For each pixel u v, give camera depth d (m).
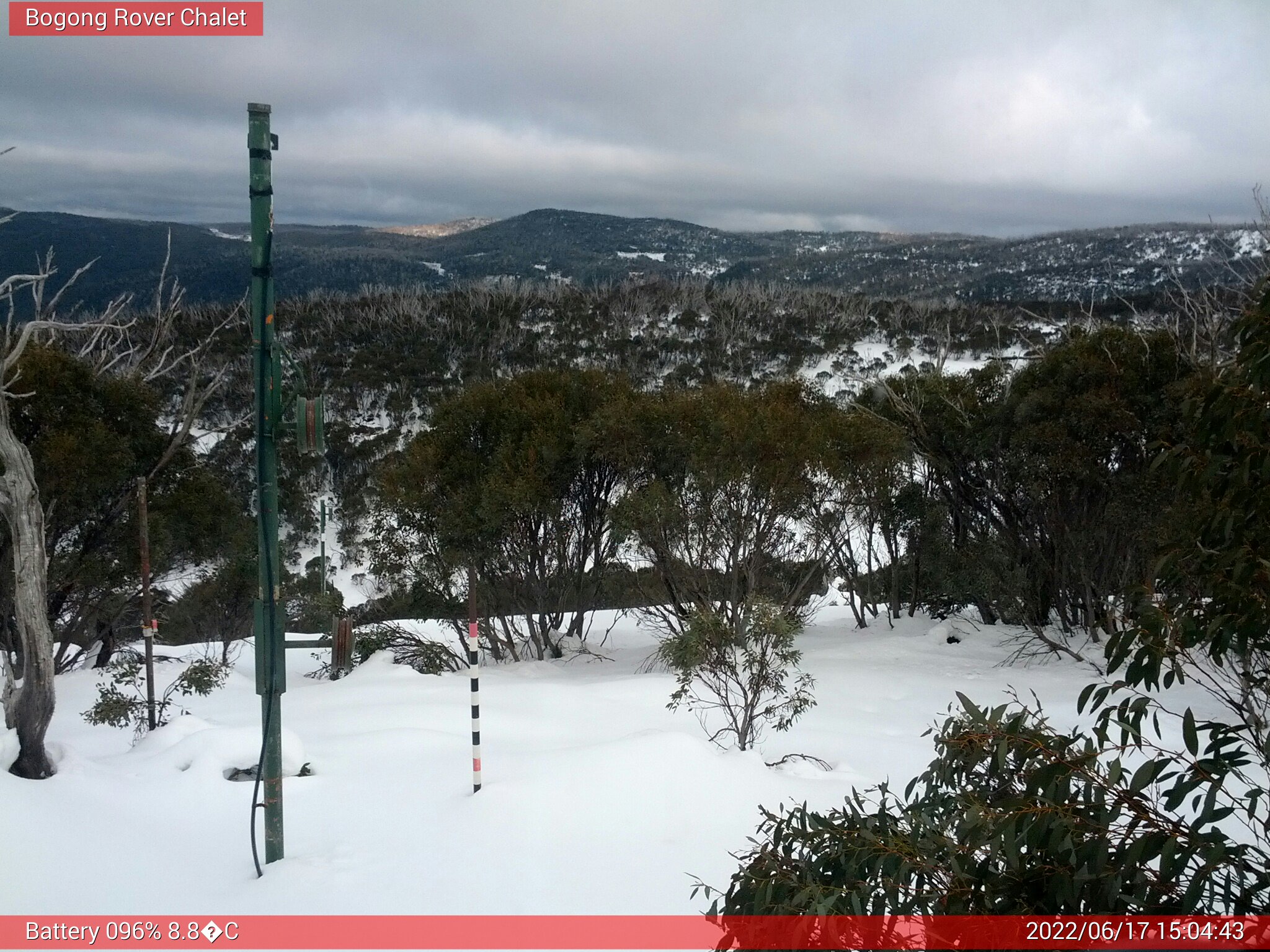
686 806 6.05
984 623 16.05
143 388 15.12
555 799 6.04
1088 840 2.09
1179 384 11.59
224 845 5.73
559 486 15.04
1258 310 2.31
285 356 5.53
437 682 11.34
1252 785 2.55
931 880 2.39
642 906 4.87
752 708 8.31
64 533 13.85
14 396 7.59
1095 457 12.77
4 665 6.62
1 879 4.79
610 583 17.58
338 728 8.60
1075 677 11.40
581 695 10.11
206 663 11.40
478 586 15.12
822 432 14.22
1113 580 13.41
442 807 6.14
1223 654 2.59
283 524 31.31
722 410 14.26
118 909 4.80
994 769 2.57
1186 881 2.37
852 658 13.30
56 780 6.02
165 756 6.94
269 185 5.32
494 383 16.86
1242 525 2.34
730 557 13.88
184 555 15.88
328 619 17.16
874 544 21.12
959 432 15.52
